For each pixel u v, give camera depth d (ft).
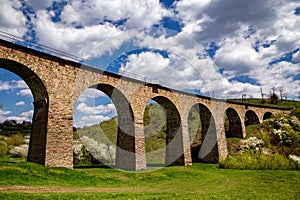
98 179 55.21
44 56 63.72
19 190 37.96
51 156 59.52
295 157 95.55
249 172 79.51
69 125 65.46
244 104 142.20
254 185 55.98
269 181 62.23
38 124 63.62
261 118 154.92
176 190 47.16
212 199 36.47
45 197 32.37
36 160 60.75
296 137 121.90
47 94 62.64
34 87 65.31
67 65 68.23
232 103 132.67
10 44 57.57
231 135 137.08
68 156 63.16
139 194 38.70
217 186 54.24
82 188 44.96
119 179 58.54
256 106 152.97
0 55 55.57
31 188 40.60
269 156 100.58
